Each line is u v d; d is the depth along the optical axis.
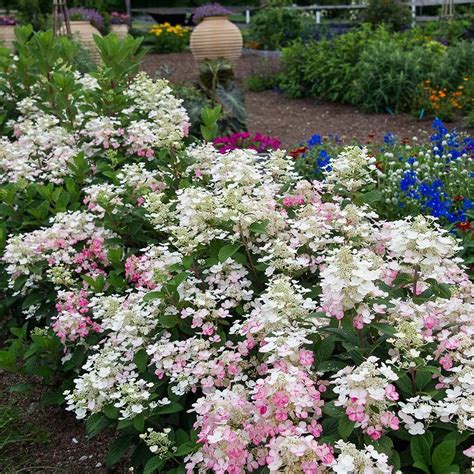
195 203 2.97
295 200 3.41
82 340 3.23
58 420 3.65
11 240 3.55
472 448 1.97
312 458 1.92
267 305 2.41
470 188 4.95
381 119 10.10
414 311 2.49
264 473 2.09
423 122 9.70
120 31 15.78
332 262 2.36
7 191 4.09
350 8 18.53
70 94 5.34
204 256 3.13
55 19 9.12
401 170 5.07
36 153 4.75
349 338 2.40
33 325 4.22
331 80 11.44
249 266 3.06
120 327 2.75
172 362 2.58
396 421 2.03
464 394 2.16
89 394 2.63
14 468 3.28
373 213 3.12
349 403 2.02
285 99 11.96
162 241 3.66
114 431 3.51
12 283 3.66
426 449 2.11
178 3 23.47
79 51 9.04
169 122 4.45
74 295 3.27
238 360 2.56
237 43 12.98
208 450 2.21
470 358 2.42
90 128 4.48
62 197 4.02
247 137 6.43
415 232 2.42
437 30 13.58
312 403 2.08
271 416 2.07
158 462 2.42
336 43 12.01
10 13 18.80
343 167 3.41
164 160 4.10
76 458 3.34
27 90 5.96
